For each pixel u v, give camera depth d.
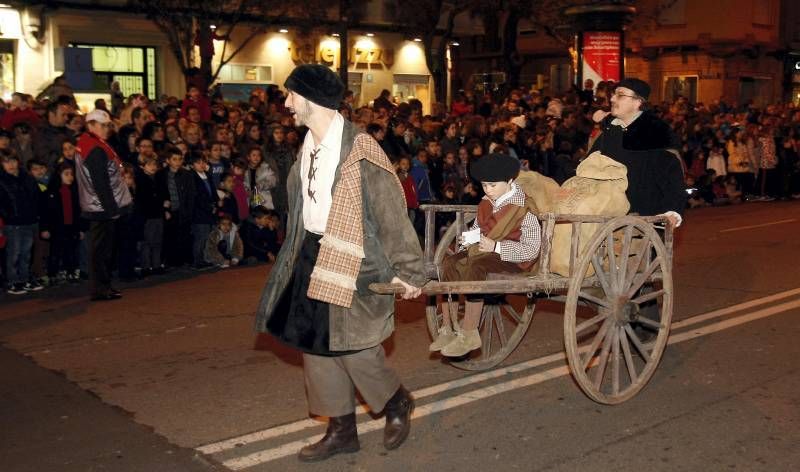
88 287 9.15
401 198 4.13
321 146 4.14
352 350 4.11
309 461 4.50
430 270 5.33
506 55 24.70
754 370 6.10
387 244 4.11
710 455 4.61
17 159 8.94
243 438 4.84
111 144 10.09
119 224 9.45
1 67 17.69
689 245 12.00
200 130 11.16
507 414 5.25
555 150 14.45
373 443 4.78
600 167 5.38
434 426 5.05
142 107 11.25
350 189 4.04
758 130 19.41
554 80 34.09
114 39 18.98
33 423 5.05
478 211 5.37
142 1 17.38
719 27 30.52
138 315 7.80
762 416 5.19
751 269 10.03
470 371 6.10
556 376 5.99
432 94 25.75
